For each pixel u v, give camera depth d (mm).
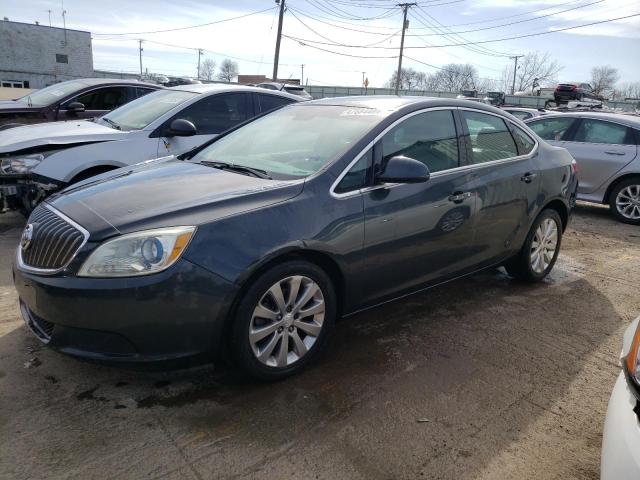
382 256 3486
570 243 6883
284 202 3055
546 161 4871
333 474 2445
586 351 3754
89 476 2365
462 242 4055
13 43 49156
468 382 3275
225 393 3039
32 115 7410
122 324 2645
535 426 2871
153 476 2383
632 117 8508
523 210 4578
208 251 2746
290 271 3027
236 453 2553
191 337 2762
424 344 3752
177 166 3803
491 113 4496
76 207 3023
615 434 1884
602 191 8438
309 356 3256
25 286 2875
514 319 4254
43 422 2715
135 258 2654
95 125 6371
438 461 2566
